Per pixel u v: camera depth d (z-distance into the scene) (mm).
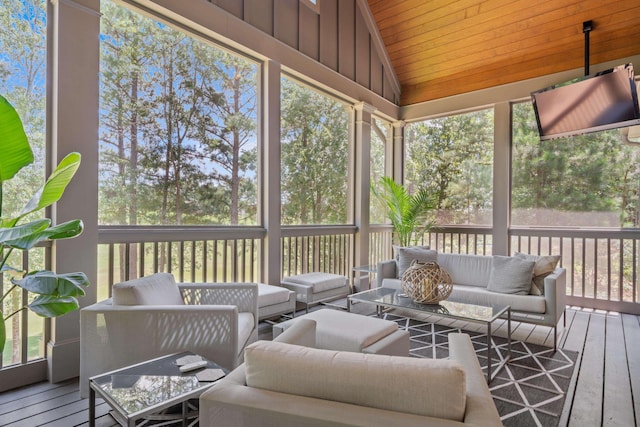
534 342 3355
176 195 3340
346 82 5117
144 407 1444
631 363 2855
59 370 2459
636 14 4160
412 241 6121
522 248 5223
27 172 2459
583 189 4754
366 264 5523
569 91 4340
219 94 3699
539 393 2365
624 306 4469
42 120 2502
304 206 4754
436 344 3279
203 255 3531
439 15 5145
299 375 1056
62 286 1830
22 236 1693
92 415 1673
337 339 2252
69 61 2521
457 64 5543
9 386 2336
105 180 2881
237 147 3865
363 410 968
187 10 3217
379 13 5492
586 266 4754
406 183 6309
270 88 4027
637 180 4426
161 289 2471
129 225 2951
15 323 2471
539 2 4500
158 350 2117
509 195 5219
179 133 3367
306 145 4793
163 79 3254
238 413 1027
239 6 3727
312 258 4863
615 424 2010
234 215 3828
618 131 4520
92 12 2639
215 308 2156
